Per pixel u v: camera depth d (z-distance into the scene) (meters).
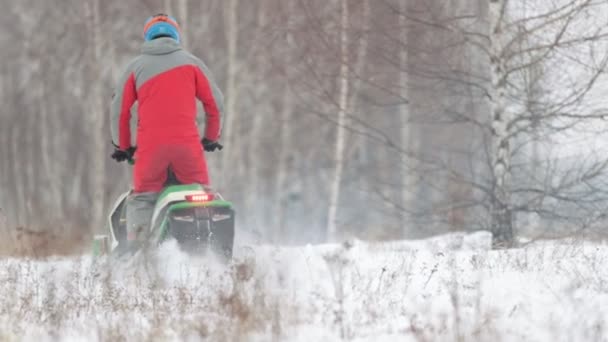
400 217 56.69
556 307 23.33
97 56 106.69
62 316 23.34
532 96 51.56
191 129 31.48
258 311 22.27
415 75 54.12
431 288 27.36
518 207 52.00
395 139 91.25
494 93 51.25
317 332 21.22
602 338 19.69
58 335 21.16
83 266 32.97
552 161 52.22
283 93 109.81
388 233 57.50
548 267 30.89
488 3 53.41
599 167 51.25
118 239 32.81
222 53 107.56
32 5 128.12
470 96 54.03
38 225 57.22
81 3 119.31
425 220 55.66
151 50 31.61
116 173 125.94
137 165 31.61
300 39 60.25
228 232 29.86
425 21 53.81
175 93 31.31
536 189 51.94
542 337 20.12
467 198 54.41
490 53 51.56
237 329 20.92
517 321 21.80
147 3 106.12
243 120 115.62
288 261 29.08
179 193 30.08
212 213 29.75
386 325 21.94
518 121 51.47
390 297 25.89
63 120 133.62
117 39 113.25
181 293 24.78
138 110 31.67
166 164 31.34
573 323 20.77
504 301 24.41
